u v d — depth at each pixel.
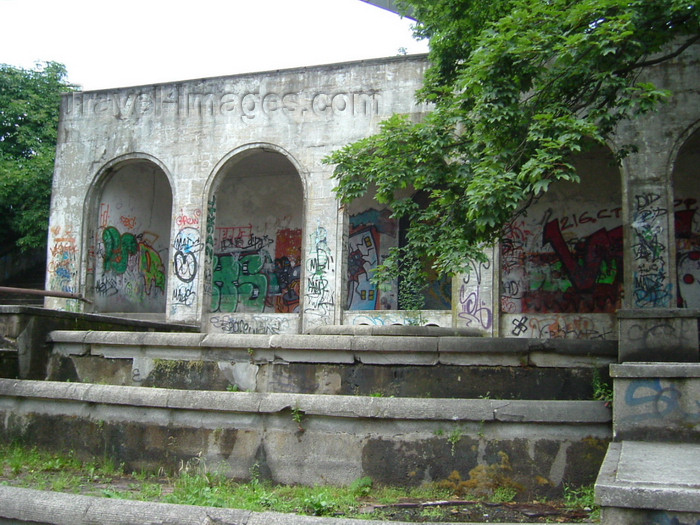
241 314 18.45
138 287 21.55
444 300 20.38
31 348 9.24
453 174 10.29
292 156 18.09
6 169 22.83
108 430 7.50
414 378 8.09
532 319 15.88
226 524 4.59
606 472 4.71
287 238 22.55
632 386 6.16
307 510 5.88
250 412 7.02
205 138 18.89
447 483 6.54
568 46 8.77
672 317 7.29
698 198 18.42
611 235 19.05
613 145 15.21
